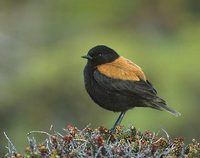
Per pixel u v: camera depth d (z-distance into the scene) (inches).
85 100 753.6
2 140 735.1
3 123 757.3
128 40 863.1
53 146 306.0
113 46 826.8
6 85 782.5
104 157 294.2
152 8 997.8
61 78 770.8
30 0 1011.3
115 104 390.6
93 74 391.5
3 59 874.8
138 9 997.8
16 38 936.3
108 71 386.6
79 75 769.6
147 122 703.1
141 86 383.9
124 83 383.9
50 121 755.4
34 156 296.8
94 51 393.1
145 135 323.9
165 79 775.7
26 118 757.3
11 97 772.0
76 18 983.6
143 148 301.9
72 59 788.0
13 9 1002.7
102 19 986.1
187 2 1008.2
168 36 948.6
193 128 733.3
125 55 806.5
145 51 828.0
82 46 825.5
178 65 789.9
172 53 826.8
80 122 749.9
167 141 314.0
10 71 851.4
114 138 320.2
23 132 745.0
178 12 999.6
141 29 981.8
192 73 778.8
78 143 307.7
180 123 724.7
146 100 384.5
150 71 786.8
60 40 922.7
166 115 711.1
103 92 389.7
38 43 933.8
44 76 772.0
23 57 884.0
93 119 741.9
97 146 298.8
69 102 756.6
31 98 770.2
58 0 1003.9
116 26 983.0
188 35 924.6
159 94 770.2
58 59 793.6
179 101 753.6
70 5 997.2
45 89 767.1
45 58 806.5
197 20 999.6
